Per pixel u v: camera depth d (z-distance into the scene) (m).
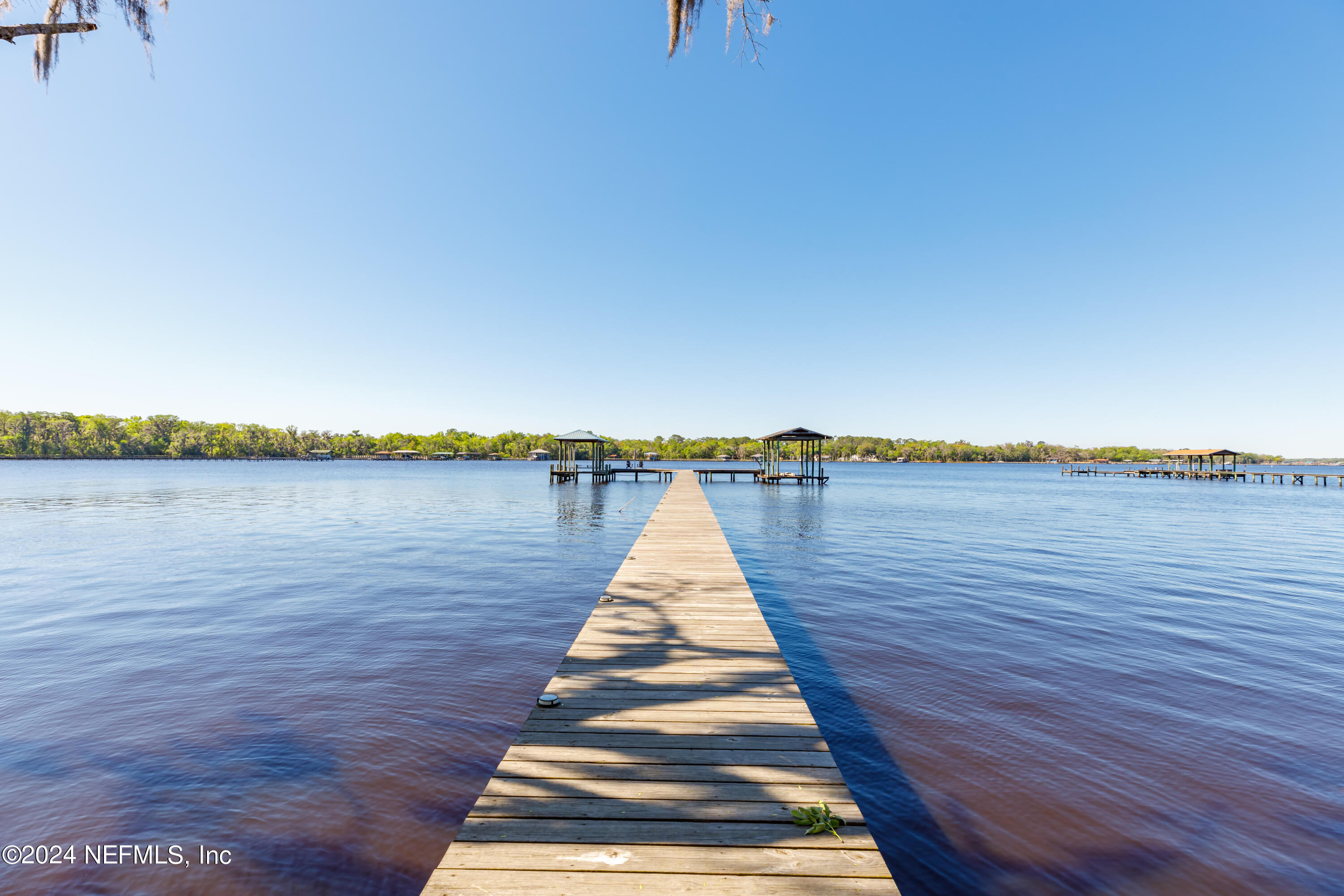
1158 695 5.32
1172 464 71.44
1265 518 21.55
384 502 27.19
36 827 3.41
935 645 6.77
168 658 6.28
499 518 20.47
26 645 6.69
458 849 2.22
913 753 4.27
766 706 3.64
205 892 2.93
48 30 3.68
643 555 8.79
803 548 13.91
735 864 2.18
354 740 4.48
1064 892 2.92
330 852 3.23
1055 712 4.96
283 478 53.19
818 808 2.50
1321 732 4.58
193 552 13.26
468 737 4.56
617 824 2.41
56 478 49.97
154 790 3.80
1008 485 47.88
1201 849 3.23
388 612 8.16
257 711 4.97
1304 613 8.14
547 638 7.04
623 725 3.36
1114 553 13.30
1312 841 3.29
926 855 3.19
